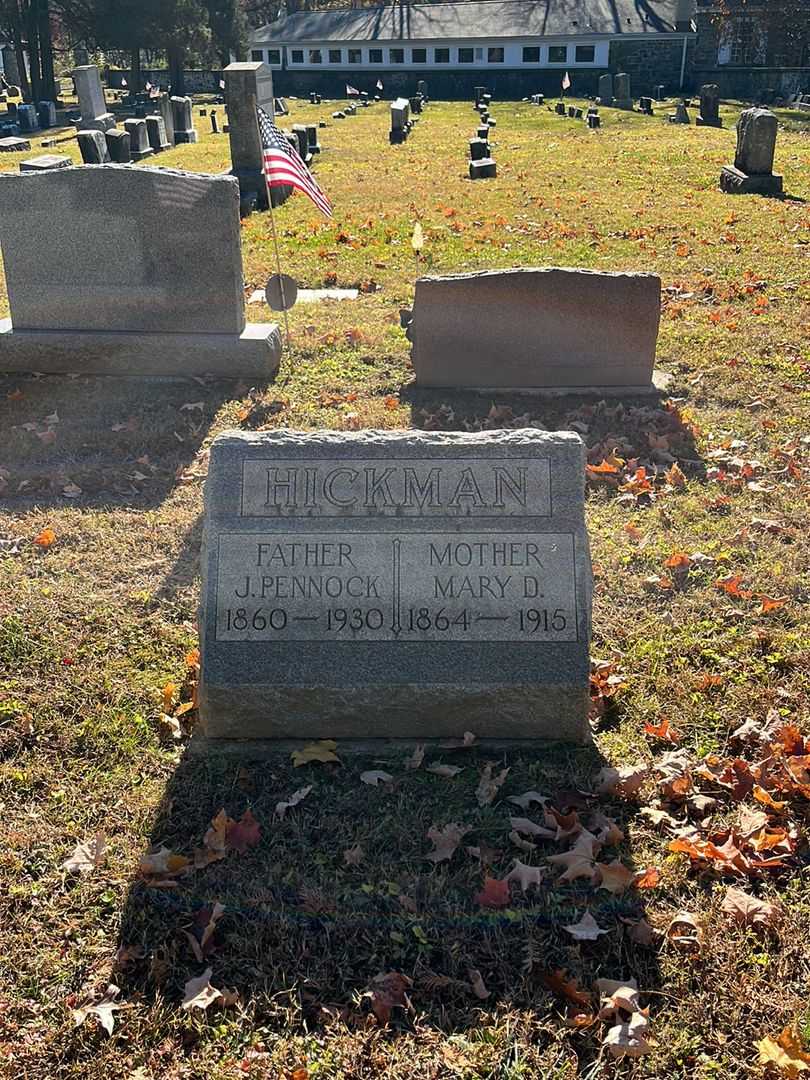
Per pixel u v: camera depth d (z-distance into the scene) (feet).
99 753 7.23
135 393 13.61
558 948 5.87
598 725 7.52
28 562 9.56
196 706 7.63
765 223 23.62
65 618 8.68
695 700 7.75
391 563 7.05
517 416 12.80
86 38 74.49
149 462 11.71
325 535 7.09
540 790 6.88
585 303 13.07
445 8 88.89
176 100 49.11
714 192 28.81
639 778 6.91
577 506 7.09
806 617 8.73
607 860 6.39
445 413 12.85
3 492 10.93
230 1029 5.46
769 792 6.89
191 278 13.83
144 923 6.03
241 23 83.05
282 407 13.07
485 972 5.75
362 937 5.95
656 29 78.54
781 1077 5.14
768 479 11.15
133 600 8.93
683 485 11.04
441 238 22.54
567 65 80.69
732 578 9.20
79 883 6.25
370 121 57.77
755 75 72.95
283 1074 5.20
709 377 13.89
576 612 6.99
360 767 7.07
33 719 7.50
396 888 6.22
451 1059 5.28
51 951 5.85
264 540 7.09
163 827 6.64
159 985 5.69
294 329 15.78
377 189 30.07
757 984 5.65
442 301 13.14
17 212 13.78
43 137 51.01
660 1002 5.59
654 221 24.11
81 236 13.80
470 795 6.85
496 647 6.98
